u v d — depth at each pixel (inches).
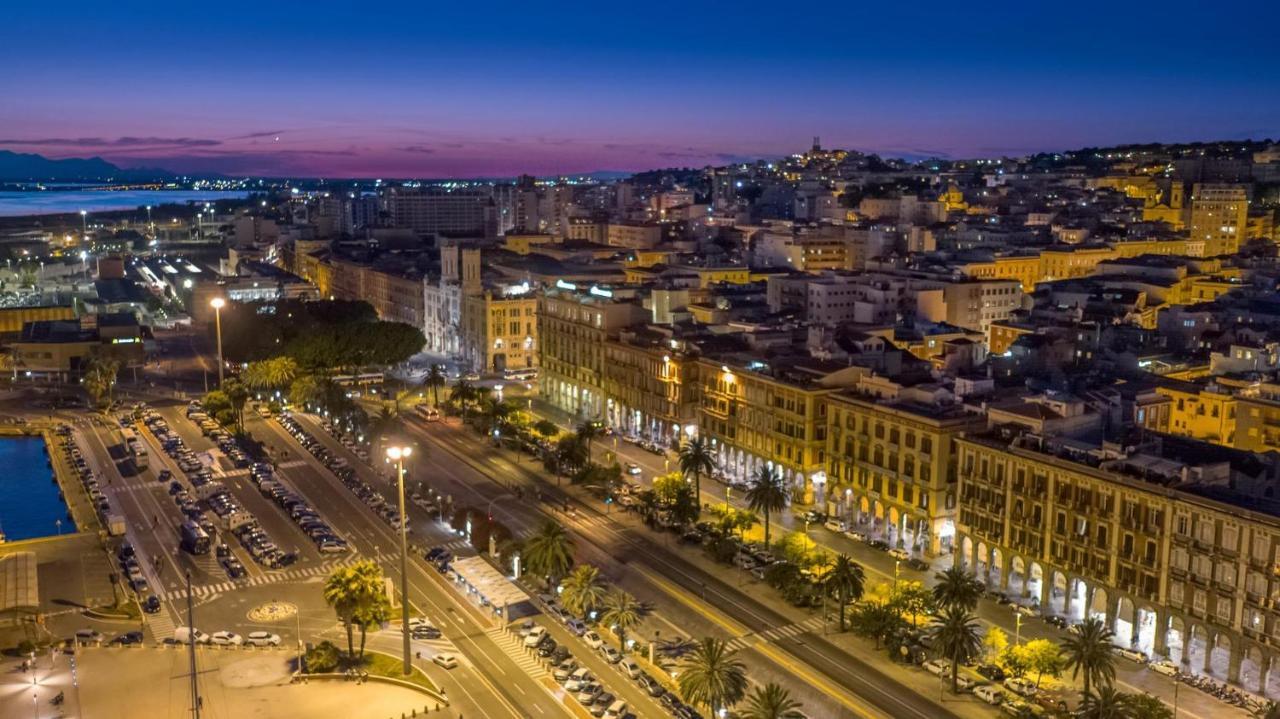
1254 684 5885.8
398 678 6008.9
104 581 7544.3
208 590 7391.7
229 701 5782.5
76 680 6003.9
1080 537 6692.9
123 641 6496.1
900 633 6318.9
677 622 6870.1
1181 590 6127.0
